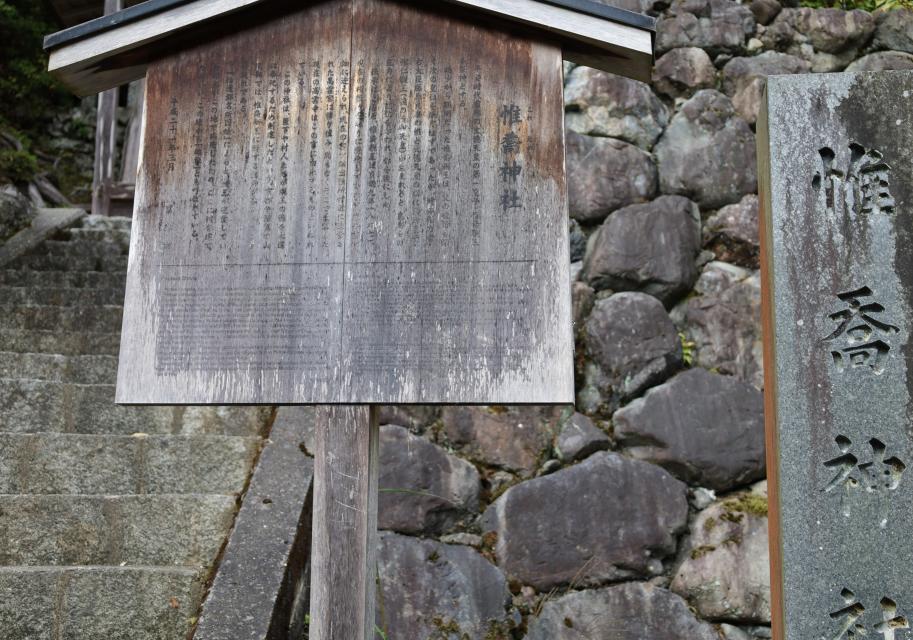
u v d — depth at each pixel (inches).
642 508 161.8
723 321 181.6
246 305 105.7
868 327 107.3
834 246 109.4
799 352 107.8
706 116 199.8
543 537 159.6
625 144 195.8
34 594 124.8
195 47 113.7
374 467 109.5
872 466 104.8
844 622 102.0
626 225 186.7
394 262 104.3
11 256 258.4
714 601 155.8
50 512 139.6
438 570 156.2
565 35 107.6
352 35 111.1
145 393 104.9
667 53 207.8
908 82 112.6
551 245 102.6
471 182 105.3
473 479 165.2
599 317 180.2
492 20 109.2
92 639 123.8
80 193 427.8
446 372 100.9
